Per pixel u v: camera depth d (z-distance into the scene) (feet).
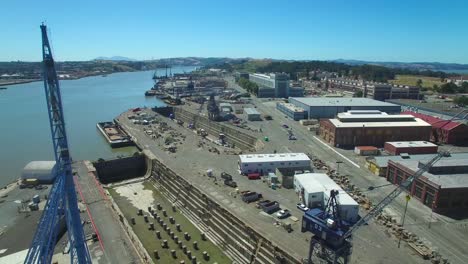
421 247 221.87
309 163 365.81
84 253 191.31
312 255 208.23
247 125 587.27
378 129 462.60
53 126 172.24
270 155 378.32
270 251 226.99
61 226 255.70
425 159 340.80
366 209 276.00
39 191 320.50
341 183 326.65
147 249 260.21
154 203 347.15
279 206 282.15
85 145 559.38
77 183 349.61
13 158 483.10
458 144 471.62
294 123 606.14
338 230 188.65
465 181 284.61
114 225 266.57
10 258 216.33
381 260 210.18
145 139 532.73
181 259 248.32
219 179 345.31
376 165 354.54
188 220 308.81
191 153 445.78
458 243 229.04
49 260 182.70
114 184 399.44
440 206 273.13
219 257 252.01
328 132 482.28
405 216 265.34
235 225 262.06
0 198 305.53
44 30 161.79
